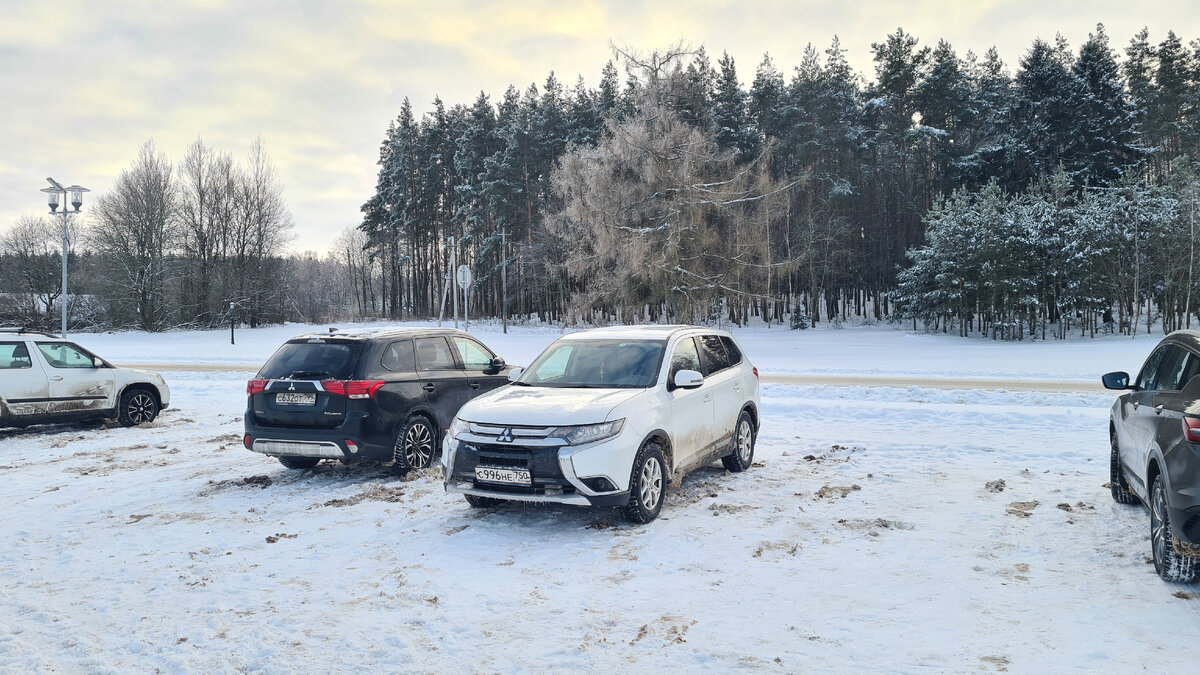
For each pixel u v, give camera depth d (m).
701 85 40.69
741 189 34.75
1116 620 4.16
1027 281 49.34
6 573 5.32
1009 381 18.69
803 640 3.98
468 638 4.10
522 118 62.78
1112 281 50.25
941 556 5.39
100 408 12.05
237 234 67.69
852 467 8.70
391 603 4.64
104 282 59.53
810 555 5.47
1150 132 64.38
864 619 4.26
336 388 7.95
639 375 7.11
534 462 5.99
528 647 3.96
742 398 8.55
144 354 31.55
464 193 68.19
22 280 61.62
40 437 11.44
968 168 59.38
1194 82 65.44
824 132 57.25
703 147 34.53
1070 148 56.75
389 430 8.18
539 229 60.50
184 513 6.96
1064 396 14.48
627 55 35.16
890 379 19.48
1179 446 4.41
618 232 33.84
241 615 4.48
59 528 6.48
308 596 4.80
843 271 63.47
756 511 6.75
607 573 5.16
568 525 6.37
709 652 3.85
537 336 47.62
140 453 10.15
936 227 56.19
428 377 8.84
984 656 3.73
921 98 61.25
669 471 6.83
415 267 80.06
